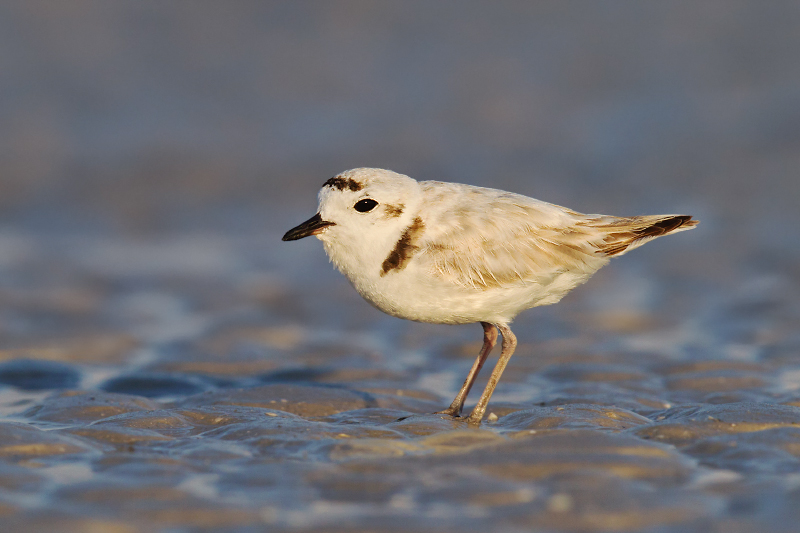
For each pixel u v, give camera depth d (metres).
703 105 23.08
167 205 19.95
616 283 14.88
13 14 28.09
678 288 14.30
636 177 19.83
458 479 6.42
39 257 16.97
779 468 6.67
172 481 6.48
